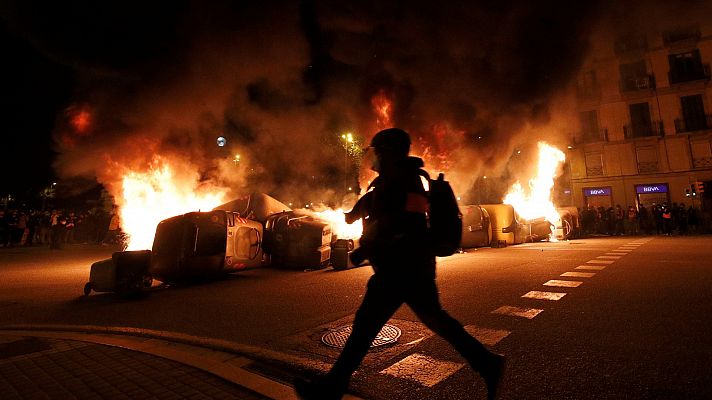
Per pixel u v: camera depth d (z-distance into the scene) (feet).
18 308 17.89
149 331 13.24
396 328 13.06
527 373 9.18
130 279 19.57
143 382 9.05
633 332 11.93
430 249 6.87
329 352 11.00
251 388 8.55
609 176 91.56
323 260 29.25
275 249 30.17
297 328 13.53
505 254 36.76
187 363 10.14
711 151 82.69
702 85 83.71
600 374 9.00
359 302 17.48
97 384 8.93
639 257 30.78
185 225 22.98
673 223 63.26
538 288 19.30
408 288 6.73
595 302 15.92
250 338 12.51
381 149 7.38
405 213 6.93
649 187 87.86
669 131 86.33
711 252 32.78
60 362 10.37
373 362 10.16
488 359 6.90
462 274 24.47
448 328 6.89
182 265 22.33
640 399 7.80
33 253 44.86
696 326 12.27
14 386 8.84
